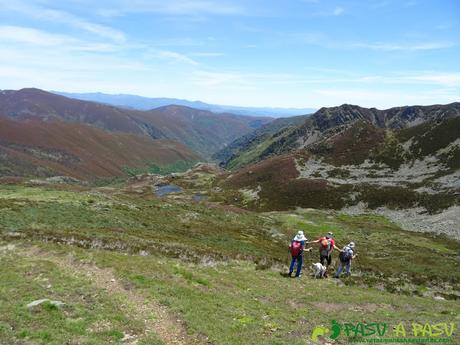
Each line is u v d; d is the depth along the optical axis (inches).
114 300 663.8
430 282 1288.1
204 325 589.9
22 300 625.0
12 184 2778.1
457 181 4244.6
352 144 6013.8
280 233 2481.5
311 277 1054.4
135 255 1041.5
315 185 4864.7
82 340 502.9
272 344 539.8
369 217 3873.0
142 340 523.2
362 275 1216.2
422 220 3597.4
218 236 1903.3
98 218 1770.4
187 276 850.1
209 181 6658.5
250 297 778.8
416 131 5792.3
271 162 6067.9
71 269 834.8
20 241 1093.8
